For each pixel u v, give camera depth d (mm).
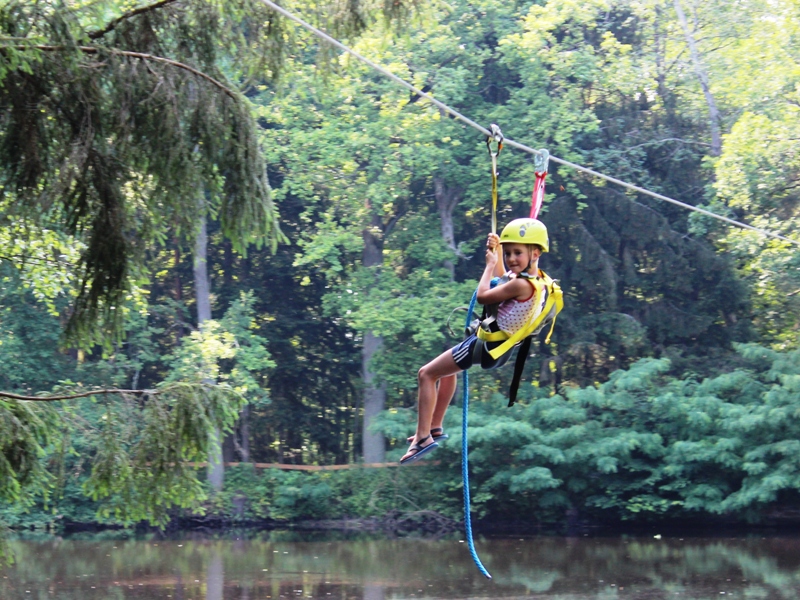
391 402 39312
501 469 33438
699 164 37469
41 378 33406
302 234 35406
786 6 33250
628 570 23016
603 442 31656
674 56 40688
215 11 11922
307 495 34969
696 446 30453
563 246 35750
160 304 39750
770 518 32781
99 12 11164
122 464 11992
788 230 32188
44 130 11031
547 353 37594
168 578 22203
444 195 36250
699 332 35219
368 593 20172
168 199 11797
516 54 33625
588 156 35719
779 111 32344
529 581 21500
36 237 12406
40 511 33875
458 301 33344
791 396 29328
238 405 12500
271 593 20203
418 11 12594
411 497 35219
